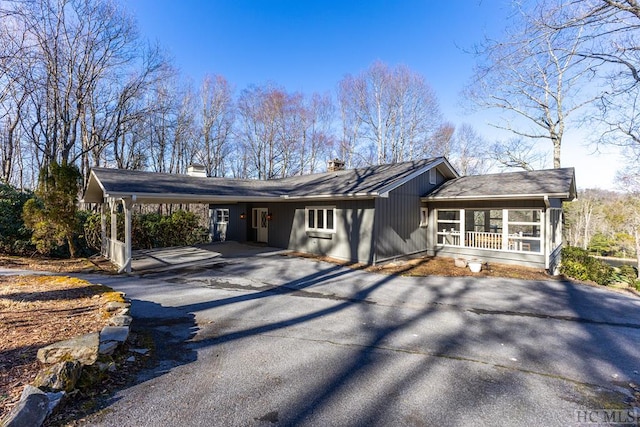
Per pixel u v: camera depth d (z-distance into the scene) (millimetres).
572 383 3502
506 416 2850
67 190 10508
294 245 13820
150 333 4617
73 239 11891
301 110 32656
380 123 29781
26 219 10211
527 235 12242
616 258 25219
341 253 11797
